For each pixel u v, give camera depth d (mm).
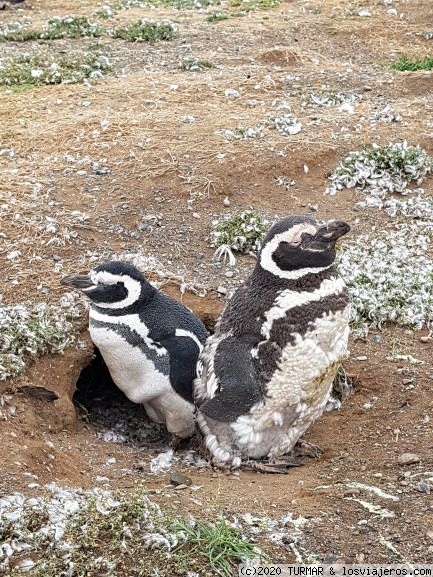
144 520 2066
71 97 3930
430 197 3344
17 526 2047
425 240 3131
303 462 2430
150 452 2518
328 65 4535
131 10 5758
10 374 2494
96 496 2121
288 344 2299
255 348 2322
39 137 3543
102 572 1992
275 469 2377
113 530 2047
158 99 3875
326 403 2502
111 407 2756
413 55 4902
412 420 2500
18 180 3277
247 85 4078
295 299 2297
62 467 2293
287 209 3262
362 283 2918
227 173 3342
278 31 5168
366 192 3352
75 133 3561
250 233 3084
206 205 3240
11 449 2275
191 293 2885
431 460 2338
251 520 2117
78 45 4895
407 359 2707
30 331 2592
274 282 2318
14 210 3107
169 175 3318
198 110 3768
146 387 2521
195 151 3438
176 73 4312
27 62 4461
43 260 2916
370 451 2412
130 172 3336
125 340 2482
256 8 5750
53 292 2785
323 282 2309
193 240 3100
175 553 2021
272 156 3418
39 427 2451
